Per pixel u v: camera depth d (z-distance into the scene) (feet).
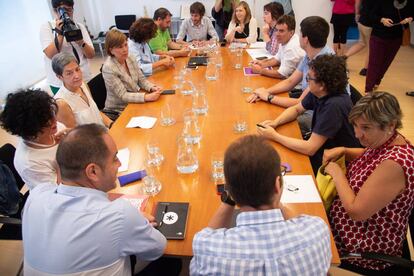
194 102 7.86
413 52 20.04
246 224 2.85
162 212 4.43
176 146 6.16
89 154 3.47
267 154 2.82
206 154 5.81
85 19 22.26
